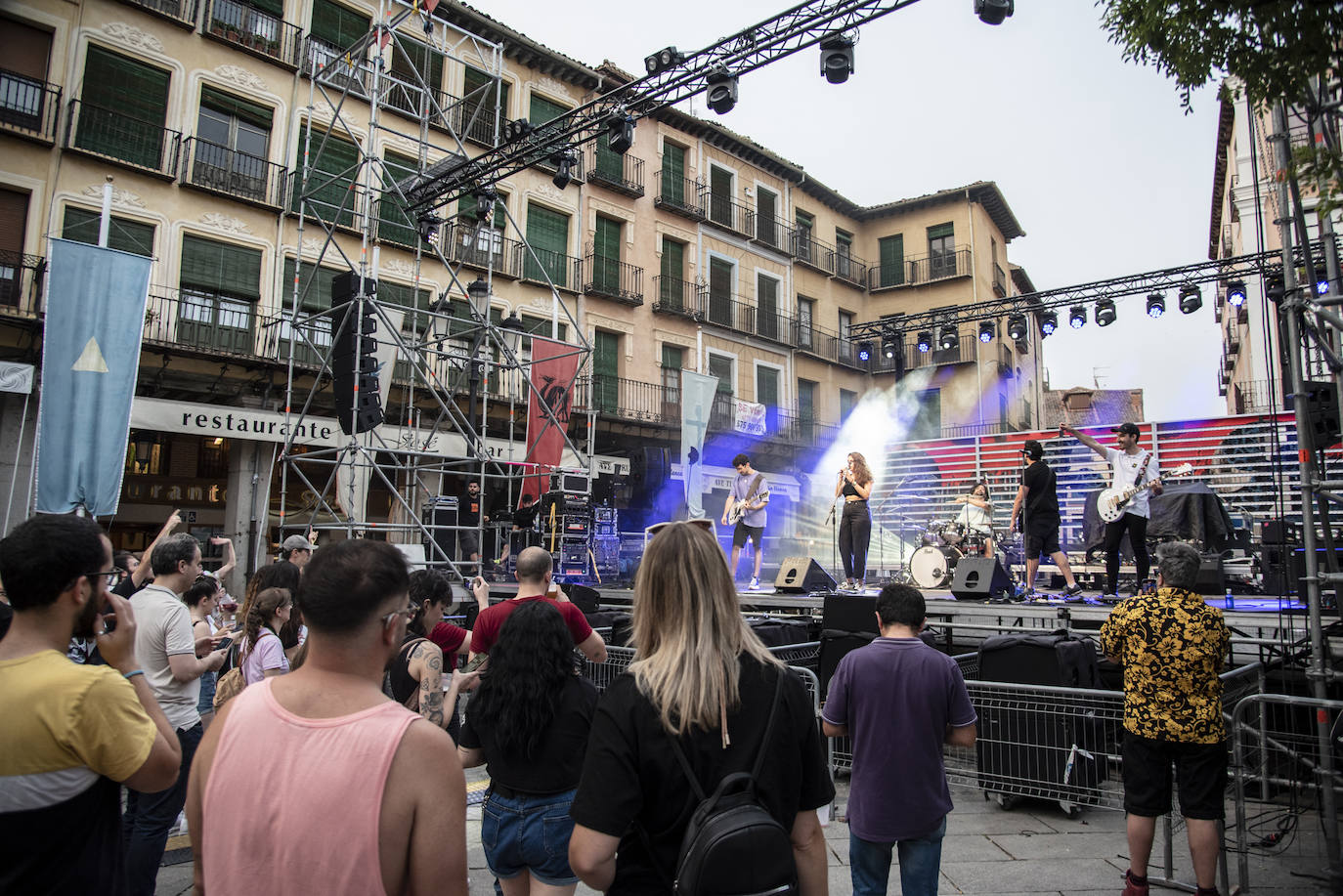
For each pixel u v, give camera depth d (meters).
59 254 9.34
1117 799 5.68
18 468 13.18
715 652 1.88
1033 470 8.38
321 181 17.64
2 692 1.86
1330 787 4.34
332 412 17.39
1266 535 9.59
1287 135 4.62
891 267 32.09
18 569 1.95
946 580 9.25
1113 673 7.15
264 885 1.49
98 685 1.92
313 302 17.39
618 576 14.39
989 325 17.91
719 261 26.86
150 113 15.57
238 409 15.36
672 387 24.95
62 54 14.50
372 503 18.56
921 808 3.01
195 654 3.84
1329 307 4.23
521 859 2.81
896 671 3.13
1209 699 3.69
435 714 3.72
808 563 9.74
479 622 3.99
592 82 22.91
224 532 15.71
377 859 1.48
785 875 1.65
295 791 1.50
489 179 11.98
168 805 3.51
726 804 1.71
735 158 27.69
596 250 23.41
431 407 17.95
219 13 16.50
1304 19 3.11
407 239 18.80
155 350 14.70
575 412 20.97
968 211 30.55
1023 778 5.65
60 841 1.85
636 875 1.87
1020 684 5.69
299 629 4.78
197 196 15.95
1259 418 16.20
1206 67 3.37
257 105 16.98
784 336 28.61
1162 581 3.98
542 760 2.80
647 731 1.83
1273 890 4.18
